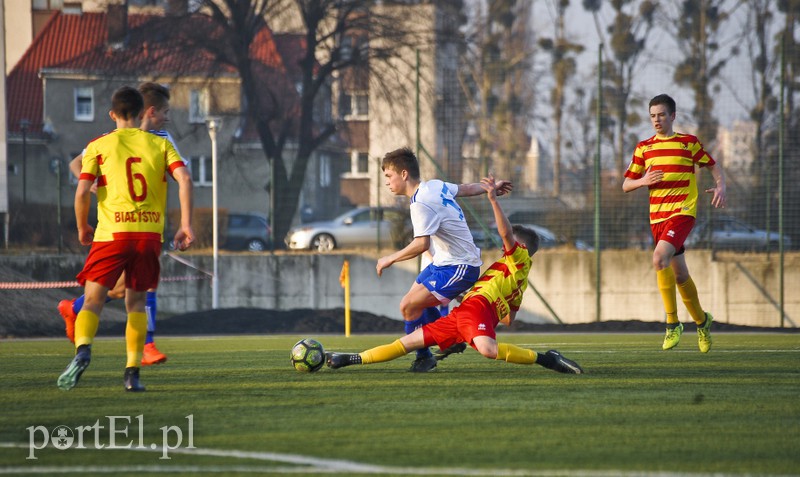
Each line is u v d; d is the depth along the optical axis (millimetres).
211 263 71500
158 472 12523
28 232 85250
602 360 29078
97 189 20594
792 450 14016
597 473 12344
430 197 23516
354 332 60438
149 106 24438
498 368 25969
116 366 28328
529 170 69625
